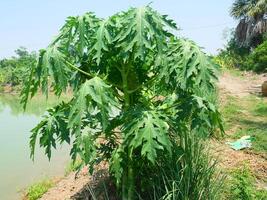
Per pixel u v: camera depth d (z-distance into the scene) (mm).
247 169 4930
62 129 3295
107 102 3031
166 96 3949
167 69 3199
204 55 3225
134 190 3598
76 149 3107
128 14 3205
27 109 21875
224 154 5578
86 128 3160
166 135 3002
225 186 3971
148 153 2908
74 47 3525
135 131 3010
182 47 3234
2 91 46781
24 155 9617
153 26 3133
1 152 10109
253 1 29266
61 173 7520
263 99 11805
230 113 9203
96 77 3100
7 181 7438
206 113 3494
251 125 7926
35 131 3479
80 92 3037
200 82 3203
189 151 3621
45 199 5516
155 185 3619
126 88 3580
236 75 23453
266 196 4090
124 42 3152
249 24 29781
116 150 3387
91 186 4684
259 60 24594
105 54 3502
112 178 4367
